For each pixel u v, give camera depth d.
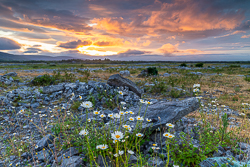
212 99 8.60
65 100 7.64
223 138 3.44
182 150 2.83
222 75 20.92
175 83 14.05
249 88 11.58
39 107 6.78
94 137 3.00
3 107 6.39
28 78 15.58
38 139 4.14
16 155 3.42
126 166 2.01
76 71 25.34
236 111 6.62
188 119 4.86
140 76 19.95
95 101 7.40
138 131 3.25
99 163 2.54
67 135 3.61
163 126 3.59
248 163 2.57
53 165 2.68
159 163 2.61
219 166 2.45
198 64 40.62
